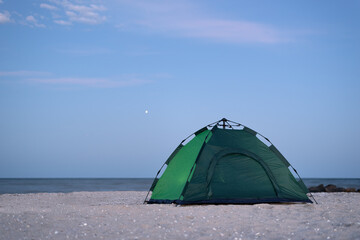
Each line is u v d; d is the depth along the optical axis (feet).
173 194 36.83
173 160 40.78
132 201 47.26
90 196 56.49
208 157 36.65
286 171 38.24
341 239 19.49
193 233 21.35
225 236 20.63
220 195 35.58
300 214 28.25
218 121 39.70
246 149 37.81
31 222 23.17
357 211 30.14
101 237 19.98
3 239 19.26
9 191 112.37
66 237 19.85
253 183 36.73
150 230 21.91
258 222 24.76
